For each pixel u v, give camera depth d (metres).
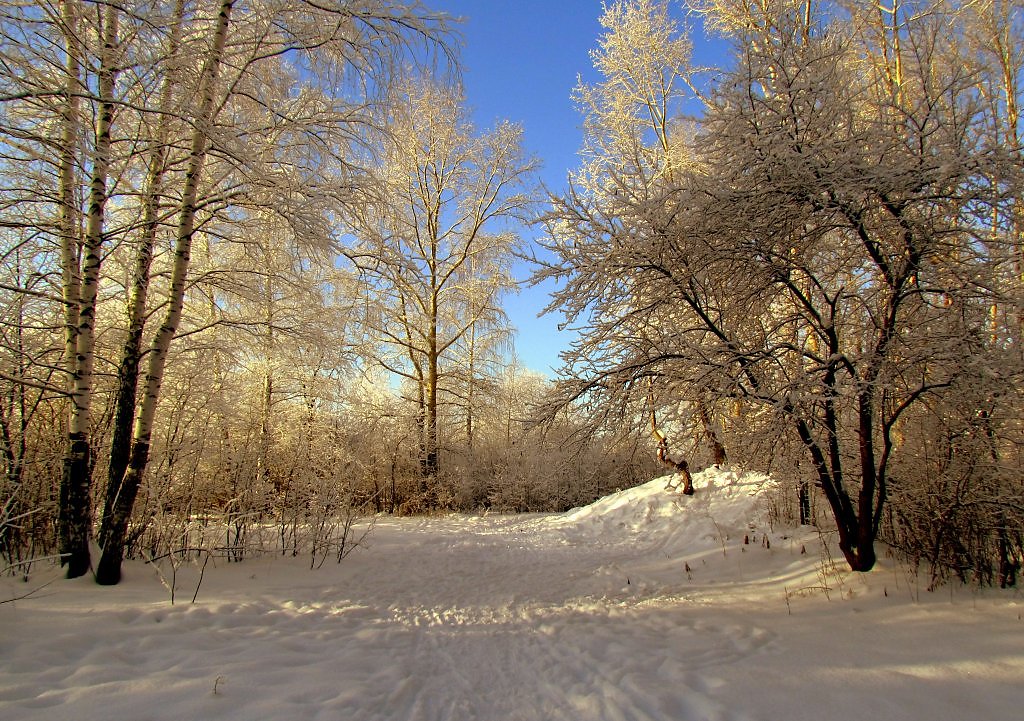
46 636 4.18
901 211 4.86
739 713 3.22
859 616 4.87
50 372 6.97
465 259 18.86
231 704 3.31
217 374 9.52
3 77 5.23
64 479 6.07
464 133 18.14
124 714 3.10
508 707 3.60
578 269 5.93
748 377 5.49
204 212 7.20
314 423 13.41
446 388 19.58
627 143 13.21
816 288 6.08
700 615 5.54
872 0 9.11
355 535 10.52
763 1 9.32
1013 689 3.33
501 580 7.64
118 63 5.64
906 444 6.11
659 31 13.37
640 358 5.86
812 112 5.12
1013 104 10.27
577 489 17.22
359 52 7.01
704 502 11.05
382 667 4.23
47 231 5.96
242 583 6.45
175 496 7.46
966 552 5.32
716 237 5.41
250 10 6.80
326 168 7.48
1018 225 4.87
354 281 10.64
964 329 4.85
